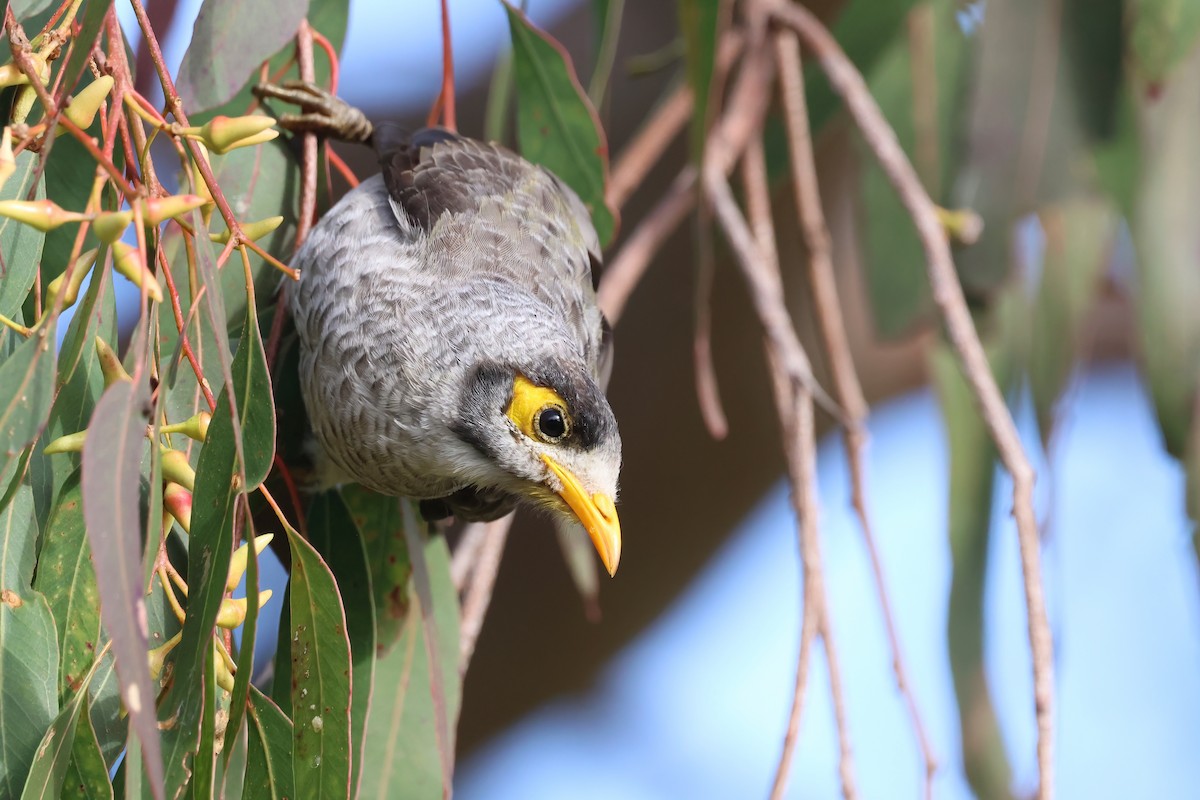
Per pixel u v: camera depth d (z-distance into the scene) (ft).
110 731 10.37
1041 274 11.14
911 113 11.12
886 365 12.31
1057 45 10.95
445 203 10.66
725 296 11.69
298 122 10.65
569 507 10.65
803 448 10.71
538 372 10.62
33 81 10.28
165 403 10.40
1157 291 11.06
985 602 11.03
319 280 10.59
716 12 10.84
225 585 10.29
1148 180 11.06
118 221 10.23
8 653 10.34
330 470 10.65
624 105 11.78
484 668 11.74
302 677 10.37
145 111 10.33
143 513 10.36
